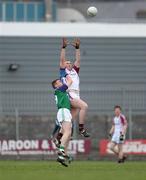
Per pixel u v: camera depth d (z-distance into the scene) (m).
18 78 102.69
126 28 105.31
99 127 90.06
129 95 93.88
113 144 73.25
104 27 104.81
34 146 82.38
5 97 93.88
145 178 39.88
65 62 52.12
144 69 105.38
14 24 103.06
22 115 87.88
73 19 123.25
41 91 93.75
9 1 124.81
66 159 54.78
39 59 103.19
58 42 103.44
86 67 103.94
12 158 82.31
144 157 83.25
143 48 105.56
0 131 86.81
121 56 104.88
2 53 102.44
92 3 133.88
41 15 123.44
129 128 88.38
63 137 49.22
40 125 87.94
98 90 95.25
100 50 104.31
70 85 50.50
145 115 91.56
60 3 129.25
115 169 49.84
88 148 83.62
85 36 104.06
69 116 49.38
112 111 94.62
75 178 39.34
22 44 102.94
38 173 43.78
